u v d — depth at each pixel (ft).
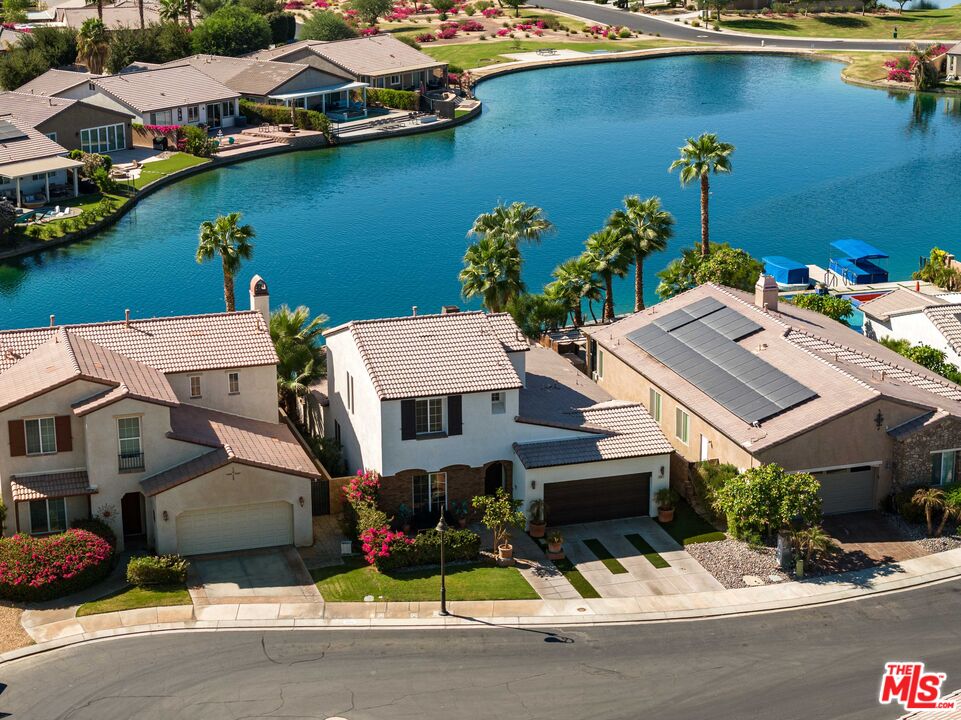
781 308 210.18
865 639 138.31
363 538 154.81
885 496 168.96
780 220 370.73
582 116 516.73
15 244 334.03
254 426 171.83
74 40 531.50
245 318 180.86
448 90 540.11
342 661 132.46
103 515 155.22
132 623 139.33
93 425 152.05
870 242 348.59
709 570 155.12
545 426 168.14
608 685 128.47
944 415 165.99
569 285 240.32
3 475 154.10
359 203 388.16
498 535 157.28
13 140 375.45
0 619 139.33
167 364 169.37
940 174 423.64
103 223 359.05
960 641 137.80
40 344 171.12
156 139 431.84
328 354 184.85
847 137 481.05
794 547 154.10
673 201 391.04
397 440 162.40
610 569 155.43
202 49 534.78
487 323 174.91
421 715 122.21
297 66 484.74
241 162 437.58
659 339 199.72
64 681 127.65
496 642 137.28
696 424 179.42
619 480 168.76
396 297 301.43
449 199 392.68
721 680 129.49
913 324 219.41
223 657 132.77
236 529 158.20
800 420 165.37
